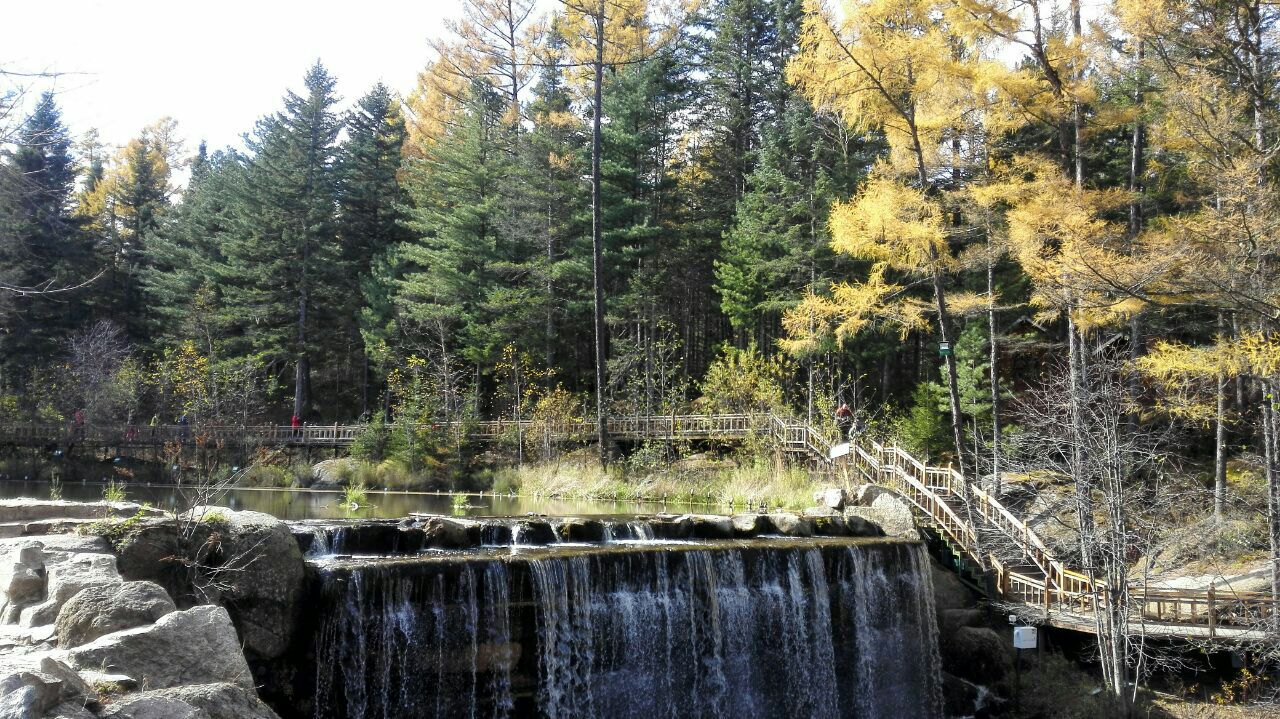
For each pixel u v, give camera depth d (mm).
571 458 28625
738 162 41188
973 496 18500
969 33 18375
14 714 4375
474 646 11281
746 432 25656
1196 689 14500
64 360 39250
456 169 38625
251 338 41094
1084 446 14609
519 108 37719
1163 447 21828
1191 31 14734
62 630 6707
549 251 36750
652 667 12867
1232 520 17891
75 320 43625
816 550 14648
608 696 12430
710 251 41781
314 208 42562
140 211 51781
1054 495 19688
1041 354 30625
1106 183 28375
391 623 10695
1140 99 21391
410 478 28516
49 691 4820
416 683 10812
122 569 8812
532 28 35938
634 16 29859
